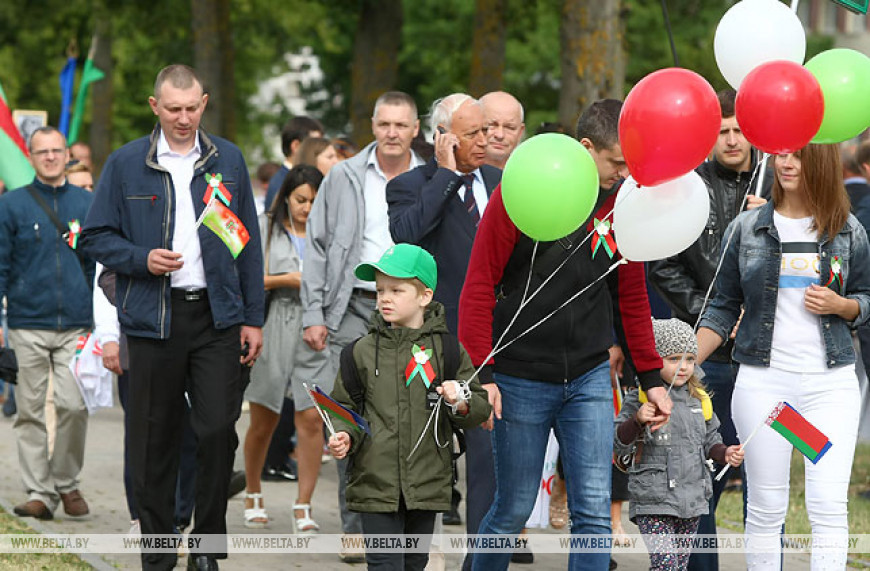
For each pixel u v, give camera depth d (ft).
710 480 55.88
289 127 98.22
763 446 53.98
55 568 61.41
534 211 46.44
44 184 78.89
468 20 286.46
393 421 50.34
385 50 190.60
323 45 297.94
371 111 190.29
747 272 54.13
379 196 66.59
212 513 58.95
